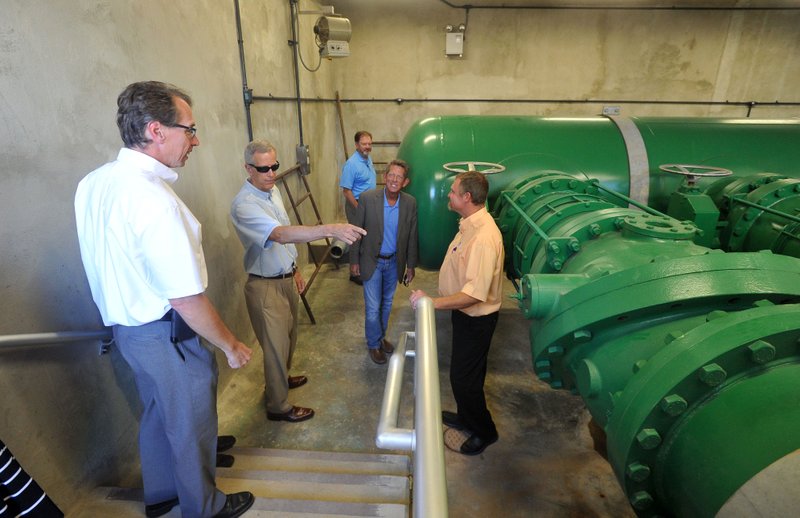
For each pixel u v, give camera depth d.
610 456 0.97
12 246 1.22
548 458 2.14
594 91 5.97
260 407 2.46
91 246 1.17
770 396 0.74
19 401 1.25
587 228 1.58
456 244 1.93
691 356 0.80
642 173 2.86
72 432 1.46
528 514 1.84
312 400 2.54
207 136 2.38
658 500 0.93
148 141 1.13
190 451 1.33
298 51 4.18
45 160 1.33
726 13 5.52
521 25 5.67
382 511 1.52
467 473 2.04
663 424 0.84
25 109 1.25
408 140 3.04
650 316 1.04
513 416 2.43
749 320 0.81
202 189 2.31
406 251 2.73
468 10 5.61
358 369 2.84
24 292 1.26
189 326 1.21
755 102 5.97
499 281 1.85
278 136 3.60
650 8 5.53
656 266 1.02
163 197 1.12
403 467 1.96
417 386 0.65
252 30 3.04
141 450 1.39
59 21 1.37
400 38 5.79
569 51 5.78
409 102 6.11
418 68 5.93
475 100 6.07
